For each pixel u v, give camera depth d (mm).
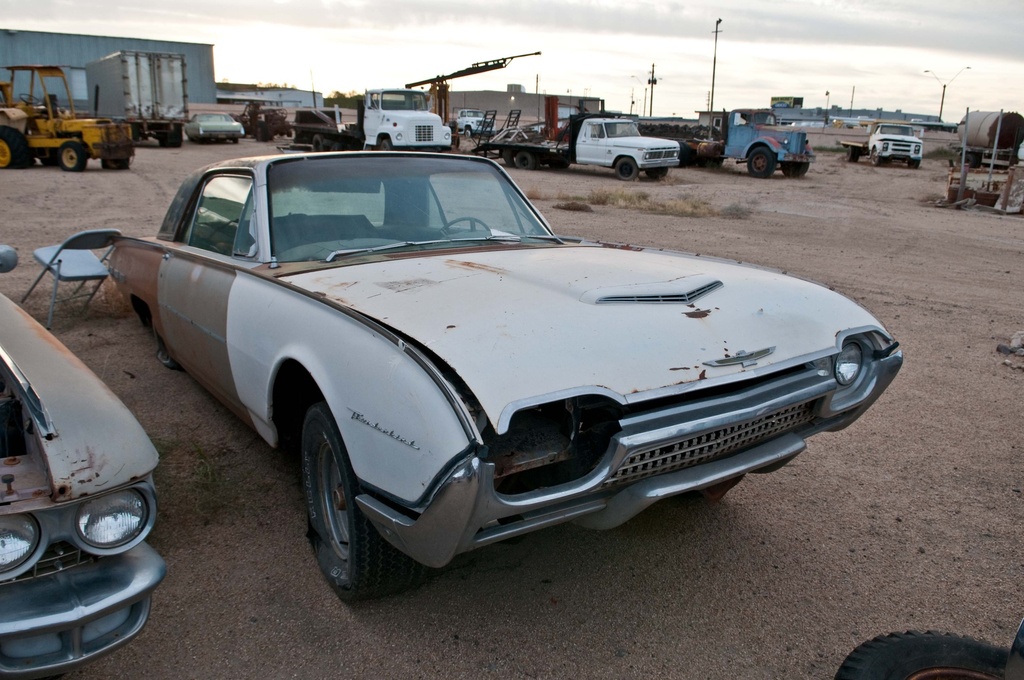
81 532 1931
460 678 2387
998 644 2635
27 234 10023
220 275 3426
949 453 4211
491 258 3227
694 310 2672
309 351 2604
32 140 20047
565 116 28375
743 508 3537
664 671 2453
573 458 2365
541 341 2279
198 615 2650
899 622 2744
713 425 2340
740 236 12508
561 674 2418
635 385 2227
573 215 14570
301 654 2477
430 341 2240
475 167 4141
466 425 2014
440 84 29047
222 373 3441
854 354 2963
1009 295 8523
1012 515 3533
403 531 2176
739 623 2703
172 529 3160
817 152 43406
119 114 29719
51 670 1912
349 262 3146
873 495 3703
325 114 29438
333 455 2611
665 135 31578
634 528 3316
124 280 4945
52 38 46844
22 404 2225
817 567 3070
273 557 2998
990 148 25906
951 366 5789
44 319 6094
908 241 12672
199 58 53906
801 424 2803
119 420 2143
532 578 2924
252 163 3621
